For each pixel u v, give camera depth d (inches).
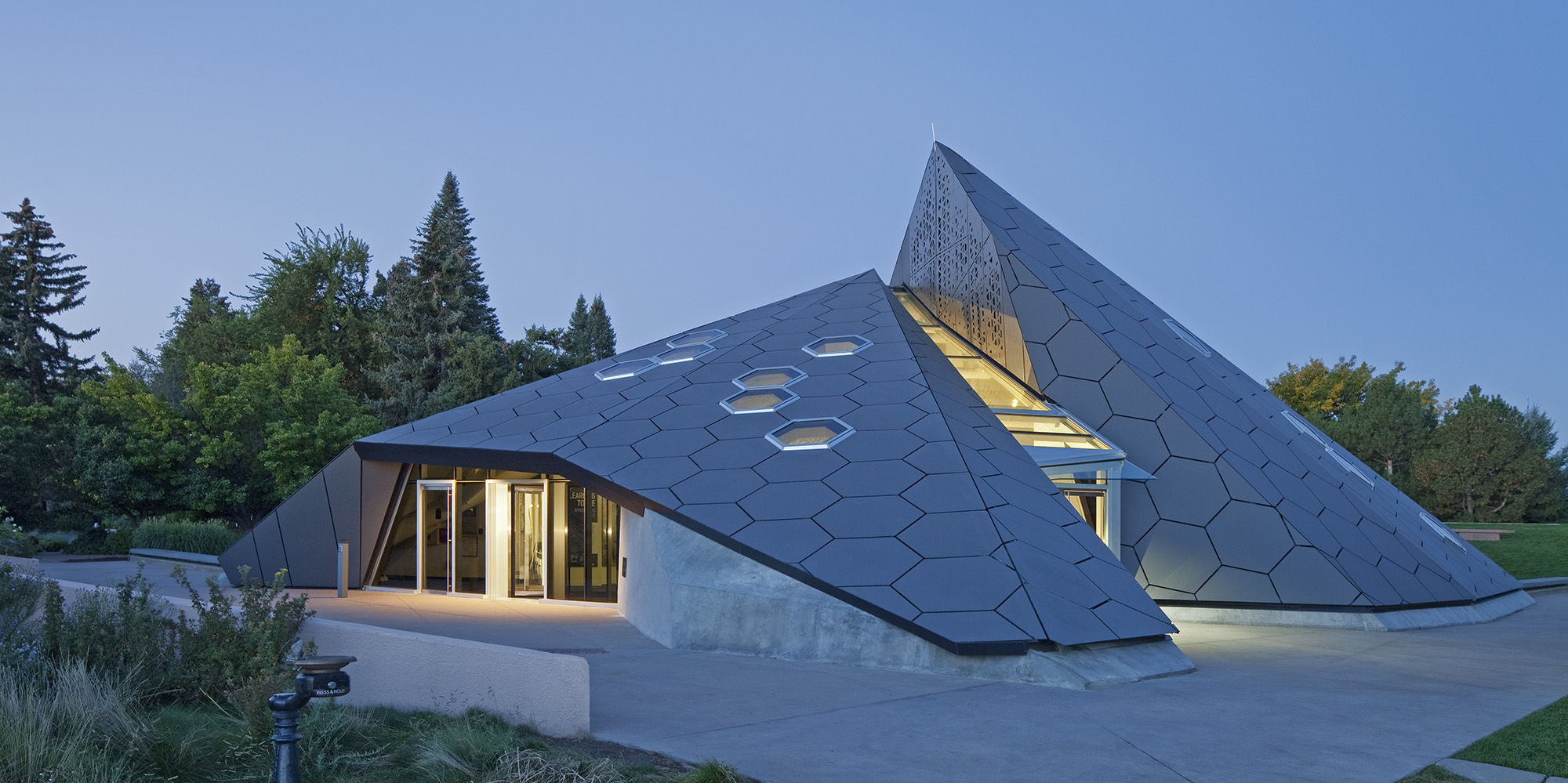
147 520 1395.2
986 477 653.9
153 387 2132.1
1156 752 323.9
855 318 974.4
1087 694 440.1
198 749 294.7
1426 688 464.1
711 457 705.6
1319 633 701.3
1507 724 372.8
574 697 333.4
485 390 1904.5
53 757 256.2
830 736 343.9
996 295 1000.2
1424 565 825.5
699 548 615.8
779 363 874.1
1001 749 325.7
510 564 853.2
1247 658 574.6
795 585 564.1
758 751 319.0
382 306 2407.7
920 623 507.8
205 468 1553.9
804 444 700.0
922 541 577.0
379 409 1921.8
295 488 1541.6
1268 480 818.2
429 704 367.9
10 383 1750.7
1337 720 380.2
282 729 218.1
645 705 401.1
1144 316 1034.1
